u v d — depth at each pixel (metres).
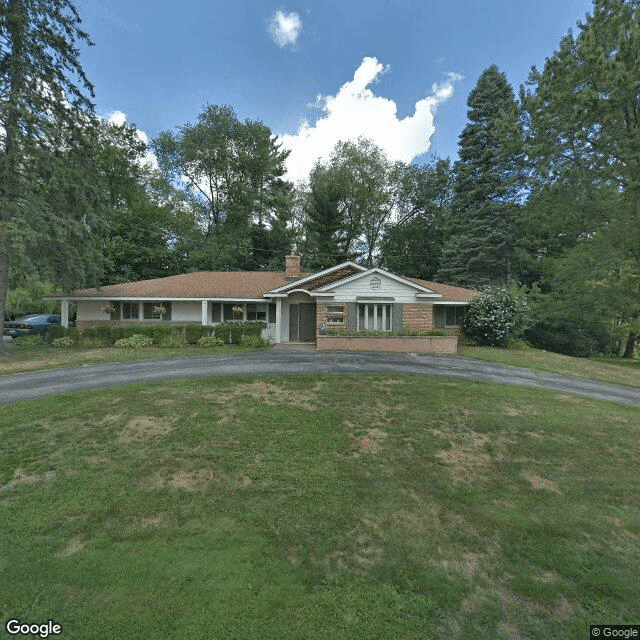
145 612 2.47
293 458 4.80
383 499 3.93
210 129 33.47
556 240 22.67
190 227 32.38
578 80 14.05
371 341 14.72
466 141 25.94
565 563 3.02
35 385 8.52
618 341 24.06
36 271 14.32
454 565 2.97
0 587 2.67
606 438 5.73
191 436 5.35
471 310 17.91
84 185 15.05
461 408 6.90
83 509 3.67
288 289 17.73
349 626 2.39
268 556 3.03
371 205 35.41
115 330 16.19
